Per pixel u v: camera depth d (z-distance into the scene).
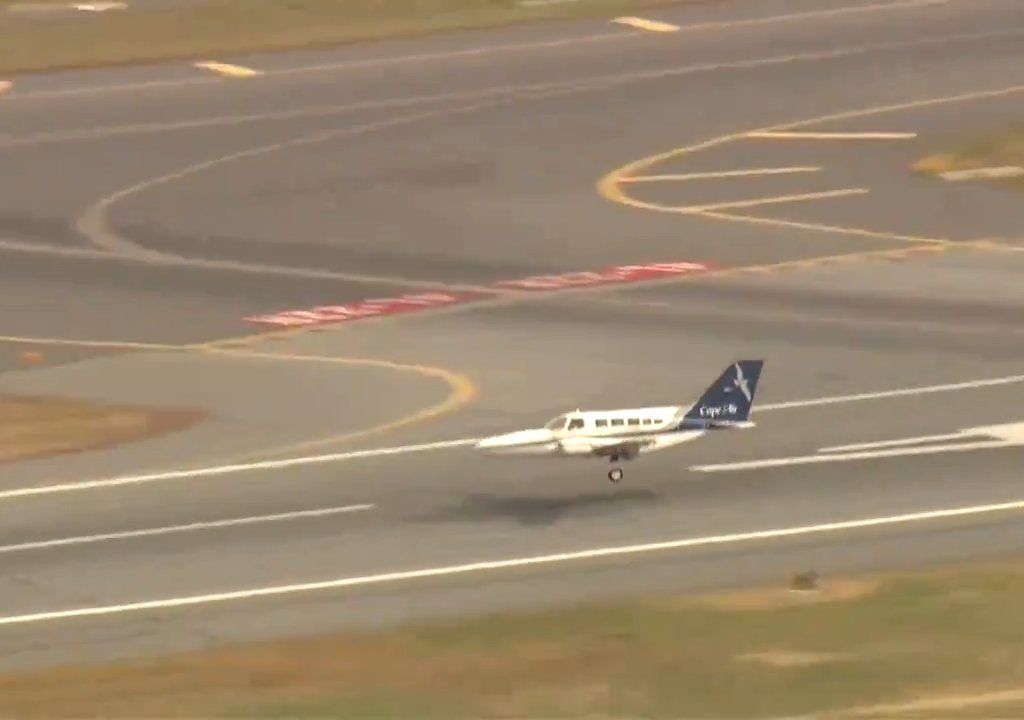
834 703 170.62
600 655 183.50
